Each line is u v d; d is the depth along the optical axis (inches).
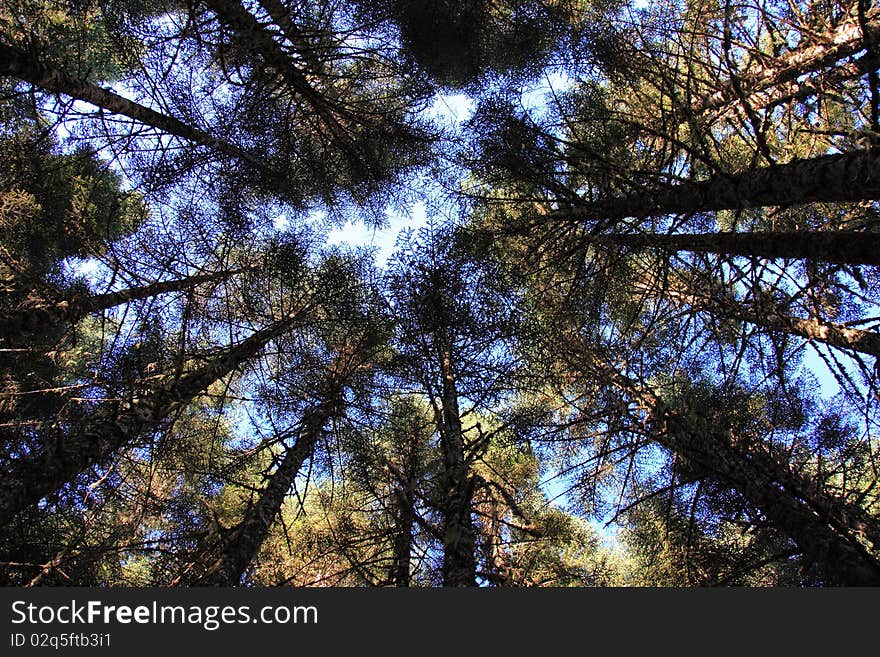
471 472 251.6
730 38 196.1
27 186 298.5
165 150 287.0
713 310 228.8
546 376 275.4
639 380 239.0
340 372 306.3
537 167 243.1
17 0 269.3
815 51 211.8
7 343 303.7
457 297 262.8
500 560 288.4
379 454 266.5
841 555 171.6
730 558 235.8
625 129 259.8
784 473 218.7
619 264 259.8
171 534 317.4
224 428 387.5
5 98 262.8
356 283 311.3
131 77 287.3
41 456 219.9
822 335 241.6
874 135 147.0
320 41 289.3
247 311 323.3
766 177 172.2
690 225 271.0
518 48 324.2
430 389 268.5
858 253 171.6
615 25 262.2
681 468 239.3
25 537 252.1
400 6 288.2
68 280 368.5
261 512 252.1
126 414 251.8
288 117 319.3
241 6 250.7
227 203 296.7
